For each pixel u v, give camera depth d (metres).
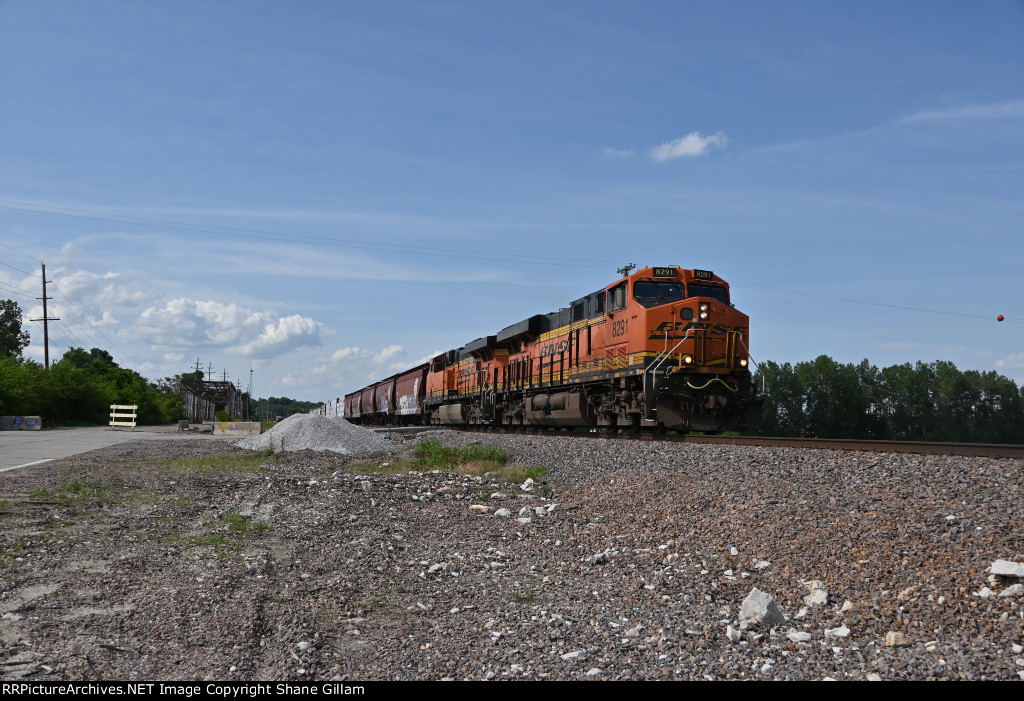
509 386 32.72
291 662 5.48
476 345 36.81
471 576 8.31
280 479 15.99
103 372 85.12
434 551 9.49
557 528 10.87
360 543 9.69
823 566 7.50
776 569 7.68
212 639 5.86
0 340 80.94
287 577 7.89
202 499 13.11
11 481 14.78
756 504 9.86
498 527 11.10
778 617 6.34
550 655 5.74
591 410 25.00
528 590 7.71
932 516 8.12
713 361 20.83
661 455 15.30
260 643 5.89
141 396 78.38
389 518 11.78
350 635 6.20
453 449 22.08
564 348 26.81
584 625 6.48
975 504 8.31
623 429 24.27
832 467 11.20
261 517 11.55
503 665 5.55
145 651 5.62
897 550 7.45
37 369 58.03
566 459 17.61
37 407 54.22
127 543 9.20
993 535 7.35
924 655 5.45
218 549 9.12
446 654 5.78
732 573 7.79
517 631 6.30
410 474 17.50
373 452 24.70
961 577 6.65
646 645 5.92
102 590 7.15
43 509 11.41
